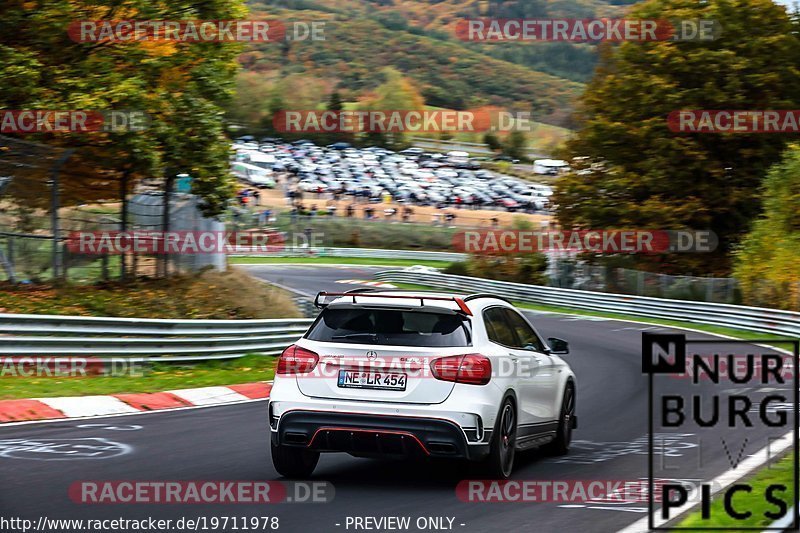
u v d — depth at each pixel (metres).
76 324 47.34
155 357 51.38
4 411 35.44
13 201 60.28
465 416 23.41
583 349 73.62
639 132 129.50
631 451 31.33
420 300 24.62
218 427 34.97
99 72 67.31
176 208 76.12
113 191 71.12
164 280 71.06
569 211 137.88
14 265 61.09
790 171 102.56
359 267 195.12
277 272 167.88
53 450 28.55
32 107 62.16
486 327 25.48
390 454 23.80
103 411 38.06
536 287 131.12
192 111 73.06
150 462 27.17
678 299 112.94
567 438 30.95
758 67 128.38
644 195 134.38
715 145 131.38
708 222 131.12
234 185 77.19
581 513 21.52
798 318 87.38
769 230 102.19
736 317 96.06
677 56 128.50
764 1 129.88
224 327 55.75
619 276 124.88
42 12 63.84
